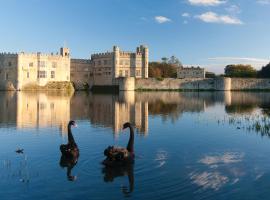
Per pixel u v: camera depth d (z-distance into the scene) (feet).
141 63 495.00
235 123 120.47
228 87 455.63
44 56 451.12
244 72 608.19
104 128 106.73
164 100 245.45
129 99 255.50
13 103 202.08
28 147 78.07
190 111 163.84
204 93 386.52
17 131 100.27
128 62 489.26
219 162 65.82
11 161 66.18
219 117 138.62
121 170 60.34
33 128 106.01
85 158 68.18
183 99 260.62
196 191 50.44
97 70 504.84
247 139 89.25
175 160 67.00
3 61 431.84
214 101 238.89
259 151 75.25
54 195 49.01
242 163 65.21
